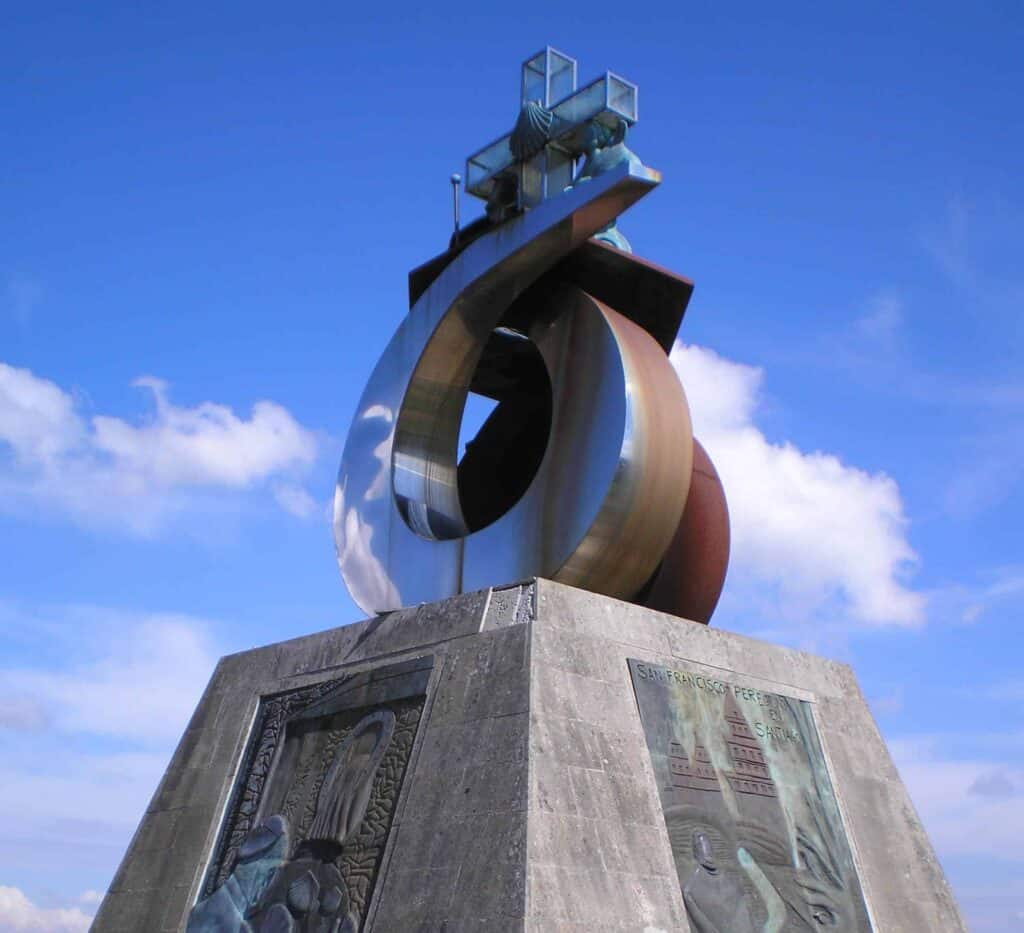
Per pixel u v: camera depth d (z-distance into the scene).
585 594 19.42
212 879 20.25
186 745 22.44
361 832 18.45
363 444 23.59
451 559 21.48
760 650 21.39
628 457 19.92
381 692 19.83
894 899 20.33
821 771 20.84
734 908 18.17
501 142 23.12
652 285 23.42
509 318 23.02
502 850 16.44
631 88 21.94
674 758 18.83
